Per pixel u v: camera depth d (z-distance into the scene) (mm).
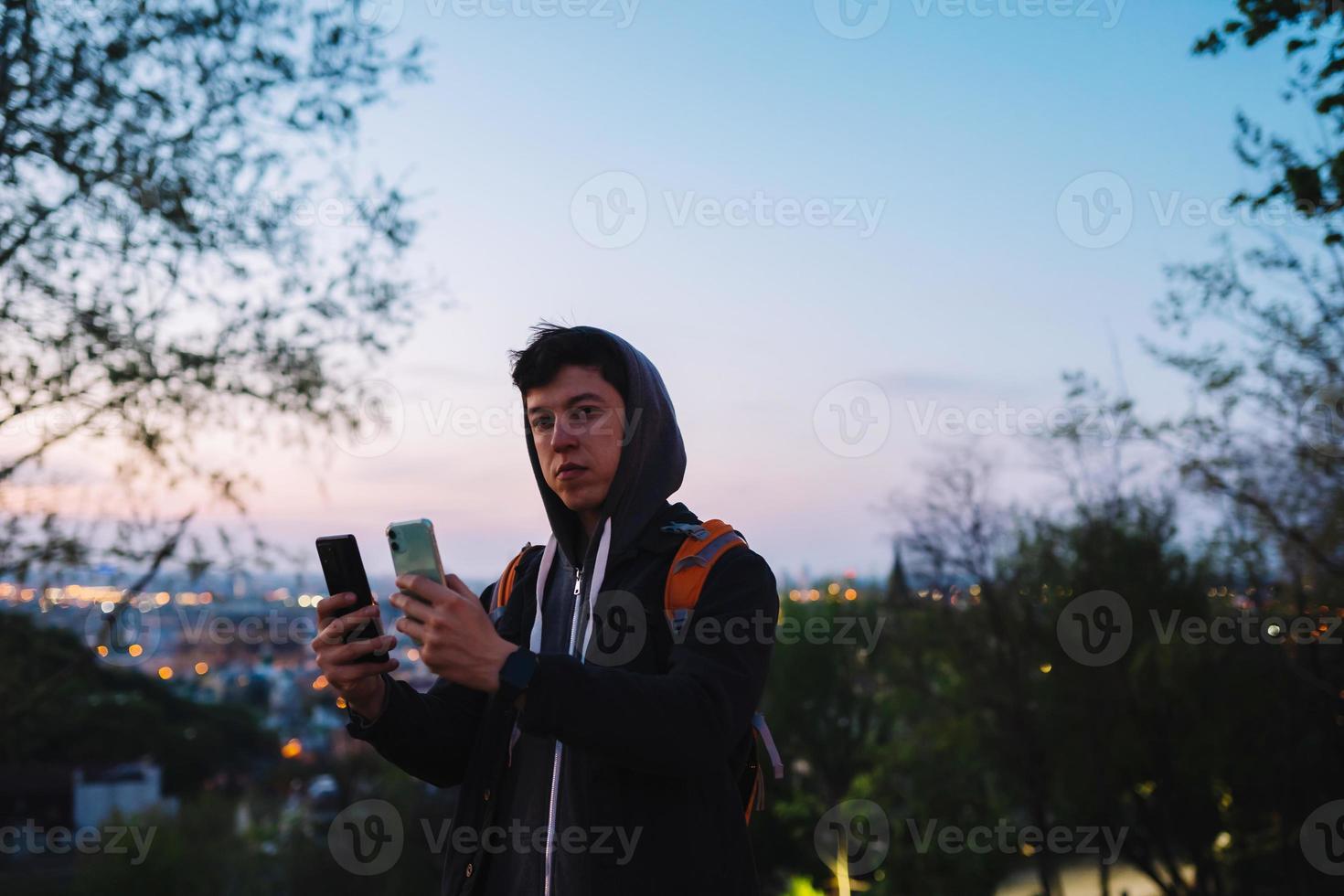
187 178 5867
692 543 1812
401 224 6551
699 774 1601
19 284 5625
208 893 27672
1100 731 17641
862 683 24469
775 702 24812
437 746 1925
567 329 1943
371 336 6477
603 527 1860
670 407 1997
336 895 27875
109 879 25391
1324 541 10672
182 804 30500
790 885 20453
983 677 19469
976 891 19375
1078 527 17156
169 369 5910
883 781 21562
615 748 1491
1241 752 16078
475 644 1438
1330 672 13812
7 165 5594
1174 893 18547
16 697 6078
